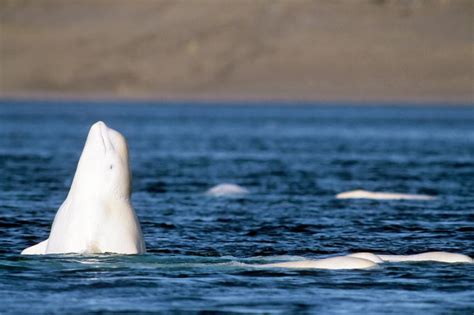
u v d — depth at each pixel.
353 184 137.12
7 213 93.81
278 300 52.84
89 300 52.16
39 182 132.50
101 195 59.34
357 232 83.25
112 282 55.78
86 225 58.88
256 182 139.38
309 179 145.75
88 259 58.59
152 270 58.69
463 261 61.91
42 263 58.88
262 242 76.44
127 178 60.06
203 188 128.25
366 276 58.09
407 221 91.62
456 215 97.06
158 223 88.38
